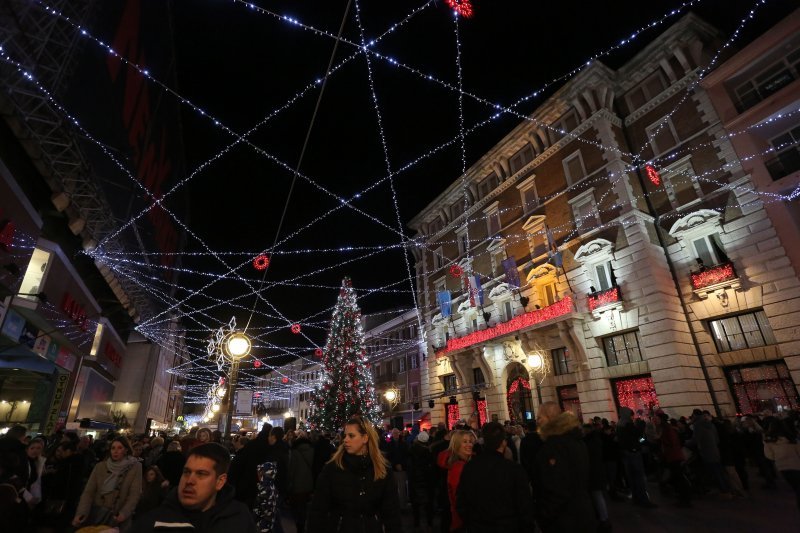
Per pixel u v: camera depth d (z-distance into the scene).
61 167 16.09
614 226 21.47
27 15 11.38
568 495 4.04
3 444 6.02
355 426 4.08
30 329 17.17
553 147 25.97
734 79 19.27
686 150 20.30
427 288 35.50
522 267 26.45
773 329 16.36
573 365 21.89
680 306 19.33
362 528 3.71
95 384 28.44
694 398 17.38
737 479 10.62
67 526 6.86
